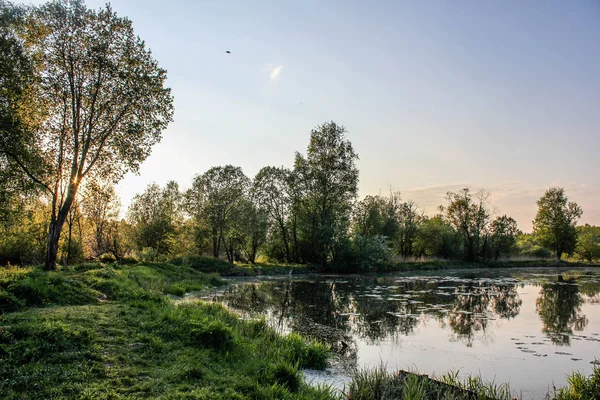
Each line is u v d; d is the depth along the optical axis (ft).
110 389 19.71
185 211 157.28
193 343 28.91
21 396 17.88
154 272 83.25
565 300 72.90
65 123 69.31
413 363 33.58
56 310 33.71
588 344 40.52
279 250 172.55
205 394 20.08
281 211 169.68
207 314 41.50
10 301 33.71
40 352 22.43
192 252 164.45
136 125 71.87
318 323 49.52
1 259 86.74
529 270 164.14
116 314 34.14
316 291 83.71
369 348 38.11
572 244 212.23
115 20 69.10
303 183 153.58
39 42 65.05
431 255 201.98
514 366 33.09
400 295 77.77
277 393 22.11
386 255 146.72
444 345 39.58
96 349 24.52
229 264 127.34
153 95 73.87
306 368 30.96
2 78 59.98
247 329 37.29
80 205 111.65
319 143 148.25
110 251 120.78
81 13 66.13
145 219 134.21
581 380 25.31
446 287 93.61
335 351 36.63
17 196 73.97
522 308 63.26
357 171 148.05
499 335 44.21
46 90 66.13
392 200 191.72
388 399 23.59
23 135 62.23
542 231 217.97
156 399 19.07
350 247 143.43
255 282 102.99
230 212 158.30
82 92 68.33
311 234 149.28
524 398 26.05
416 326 48.60
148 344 27.17
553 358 35.47
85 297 41.27
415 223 195.11
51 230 65.10
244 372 24.95
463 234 201.46
